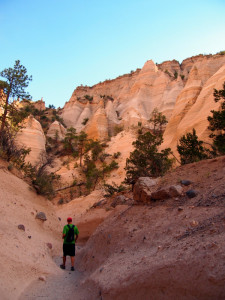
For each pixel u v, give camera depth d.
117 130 71.25
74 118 104.75
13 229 7.44
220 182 6.55
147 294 3.69
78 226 15.70
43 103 116.56
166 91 80.50
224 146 17.44
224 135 18.33
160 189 7.77
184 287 3.29
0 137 14.59
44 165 15.91
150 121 63.25
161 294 3.51
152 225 6.23
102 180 40.09
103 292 4.38
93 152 50.97
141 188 8.27
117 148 54.56
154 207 7.36
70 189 39.75
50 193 14.39
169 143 47.97
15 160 14.57
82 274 6.79
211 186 6.63
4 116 16.50
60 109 118.81
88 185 37.53
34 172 14.85
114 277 4.59
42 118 101.81
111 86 121.94
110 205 15.87
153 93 86.25
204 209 5.52
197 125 37.84
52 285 5.61
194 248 3.86
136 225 6.80
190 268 3.45
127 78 119.81
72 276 6.67
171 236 5.11
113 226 7.79
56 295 5.09
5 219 7.75
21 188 11.91
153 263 4.14
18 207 9.73
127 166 21.53
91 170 42.75
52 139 79.12
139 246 5.64
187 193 6.90
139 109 78.50
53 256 8.52
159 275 3.72
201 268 3.32
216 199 5.70
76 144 66.69
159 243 5.11
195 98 52.84
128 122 73.56
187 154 18.92
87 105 104.88
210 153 18.94
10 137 15.05
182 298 3.24
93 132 73.44
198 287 3.15
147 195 7.91
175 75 96.50
